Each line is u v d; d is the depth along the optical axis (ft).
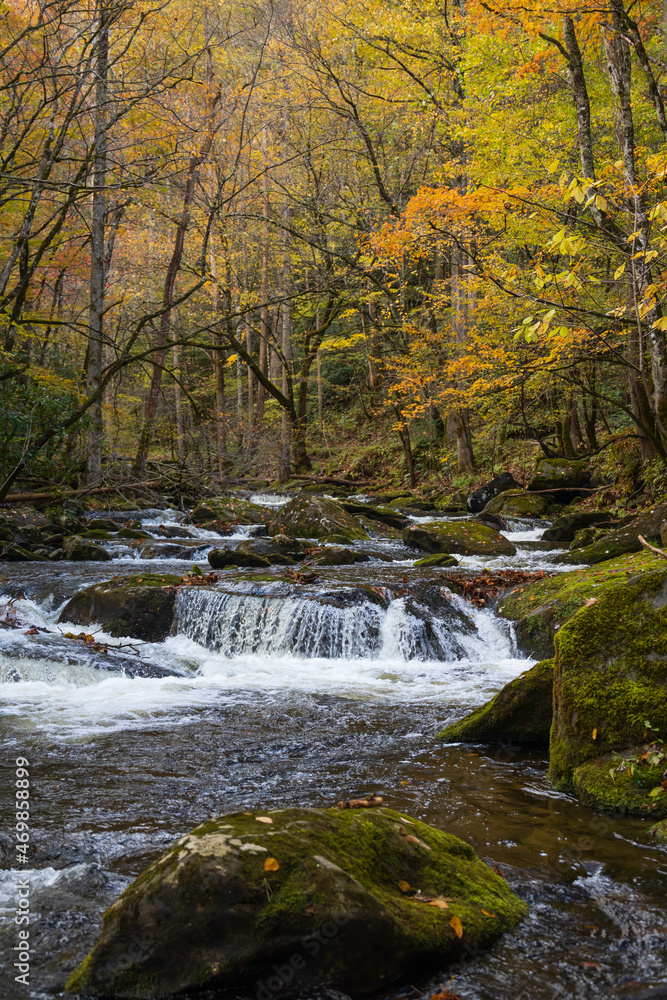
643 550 31.30
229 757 15.49
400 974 7.86
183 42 54.19
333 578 32.30
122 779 14.07
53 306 68.39
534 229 39.45
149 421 64.44
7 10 43.55
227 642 27.45
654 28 37.27
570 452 65.10
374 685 22.34
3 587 32.22
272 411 100.01
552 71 42.22
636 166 32.89
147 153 53.62
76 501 54.44
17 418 44.78
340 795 13.25
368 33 62.39
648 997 7.52
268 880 7.83
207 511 57.16
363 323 90.48
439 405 66.85
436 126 62.75
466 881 9.17
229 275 80.07
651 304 22.70
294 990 7.56
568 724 13.71
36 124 48.93
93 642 25.62
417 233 38.11
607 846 11.05
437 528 43.78
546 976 7.91
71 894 9.65
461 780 14.08
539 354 39.63
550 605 25.96
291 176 75.72
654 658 13.43
